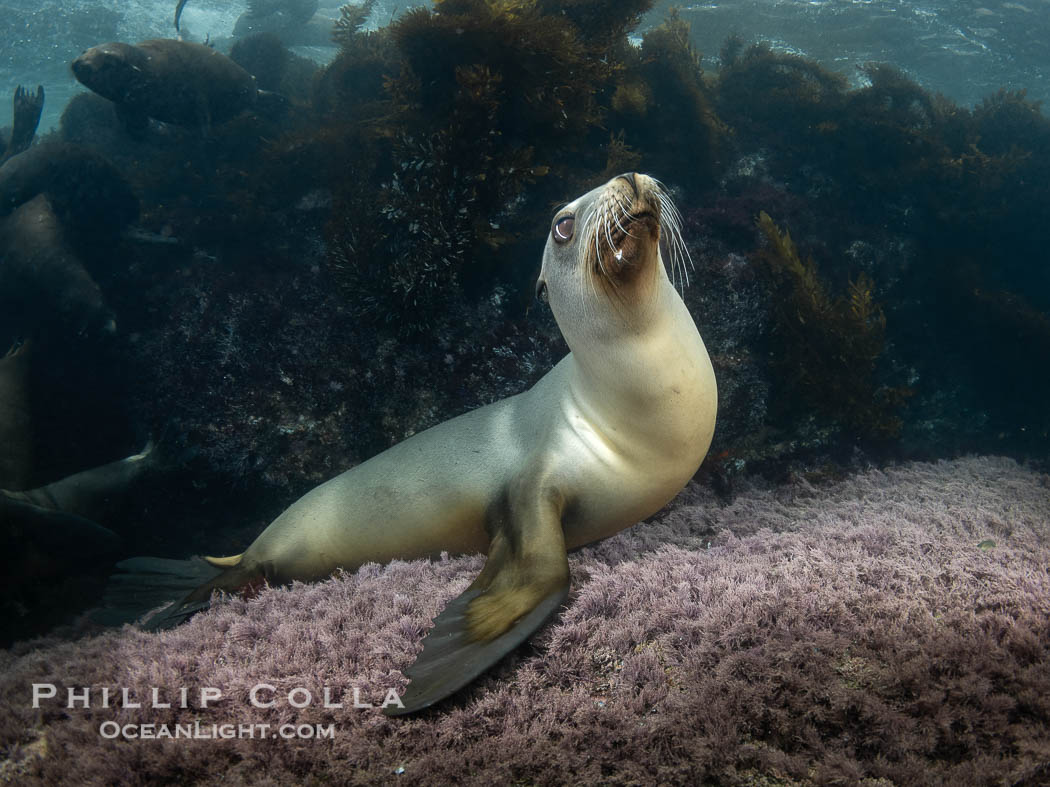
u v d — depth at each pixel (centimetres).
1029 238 877
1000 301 804
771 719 206
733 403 646
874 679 216
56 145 734
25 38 2108
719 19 1739
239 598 374
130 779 217
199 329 670
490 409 413
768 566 296
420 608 296
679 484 339
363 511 411
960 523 375
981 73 1939
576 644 249
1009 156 918
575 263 296
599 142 759
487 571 299
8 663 377
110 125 1091
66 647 339
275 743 220
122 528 626
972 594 257
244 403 636
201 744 222
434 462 397
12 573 536
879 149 881
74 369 674
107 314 680
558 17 691
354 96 858
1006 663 214
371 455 629
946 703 204
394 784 203
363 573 356
